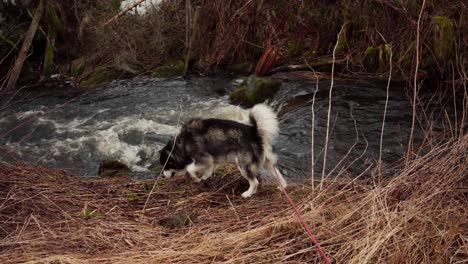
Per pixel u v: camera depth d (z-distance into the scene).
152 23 11.80
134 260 3.58
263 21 11.16
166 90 10.03
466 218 3.77
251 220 4.31
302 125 7.77
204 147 5.24
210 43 11.28
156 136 7.85
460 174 4.18
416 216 3.75
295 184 5.43
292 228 3.90
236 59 11.28
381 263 3.42
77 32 11.77
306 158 6.70
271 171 5.22
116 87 10.38
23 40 11.22
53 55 11.38
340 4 10.88
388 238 3.56
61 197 4.85
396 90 9.14
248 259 3.59
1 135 8.12
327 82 9.67
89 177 6.14
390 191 4.24
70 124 8.49
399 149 6.82
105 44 11.52
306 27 11.12
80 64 11.29
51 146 7.69
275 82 9.34
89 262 3.55
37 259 3.61
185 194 5.20
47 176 5.47
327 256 3.56
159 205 4.89
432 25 9.35
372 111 8.23
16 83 10.86
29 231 4.08
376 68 10.23
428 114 8.00
